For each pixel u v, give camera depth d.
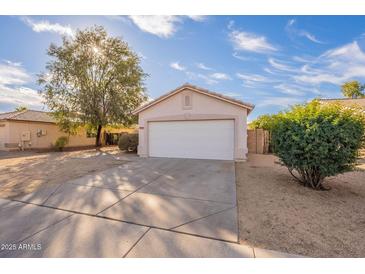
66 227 3.29
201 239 2.92
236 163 9.34
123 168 8.27
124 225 3.35
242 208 4.07
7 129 16.55
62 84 17.72
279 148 5.79
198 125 10.80
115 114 17.88
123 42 18.39
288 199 4.57
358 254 2.59
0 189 5.45
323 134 4.77
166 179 6.42
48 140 19.50
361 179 6.31
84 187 5.55
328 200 4.51
